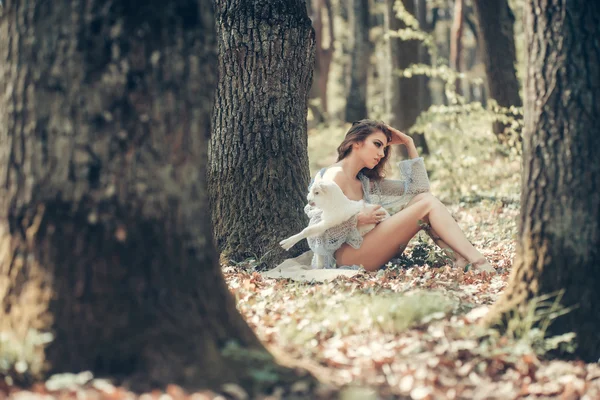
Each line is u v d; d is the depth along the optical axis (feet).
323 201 20.16
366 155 21.68
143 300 9.94
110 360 9.74
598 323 12.47
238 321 10.98
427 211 20.99
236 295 16.53
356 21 82.84
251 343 10.90
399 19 48.16
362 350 11.90
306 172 23.40
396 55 47.88
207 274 10.60
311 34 23.25
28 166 10.03
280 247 22.31
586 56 12.39
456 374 11.30
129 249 9.93
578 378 11.60
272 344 12.09
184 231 10.32
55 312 9.83
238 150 22.70
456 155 36.40
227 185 22.80
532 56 12.84
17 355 9.68
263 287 18.25
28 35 10.11
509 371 11.68
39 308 9.87
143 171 10.00
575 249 12.46
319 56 92.99
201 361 9.89
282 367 10.44
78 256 9.86
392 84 48.21
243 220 22.56
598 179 12.39
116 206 9.91
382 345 12.17
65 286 9.86
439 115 37.55
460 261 20.65
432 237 21.66
